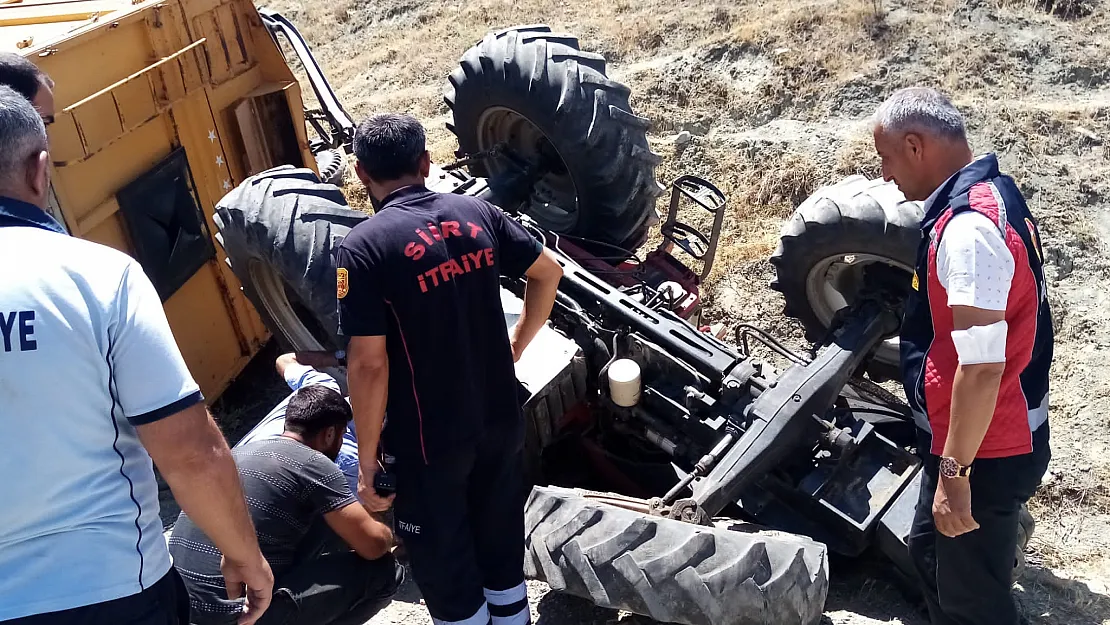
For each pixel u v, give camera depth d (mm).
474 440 2584
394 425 2584
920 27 7207
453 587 2764
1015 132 6066
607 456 3715
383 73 9516
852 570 3395
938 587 2795
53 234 1794
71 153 3787
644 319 3549
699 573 2637
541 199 4883
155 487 1978
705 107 7086
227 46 4723
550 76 4242
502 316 2623
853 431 3311
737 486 3041
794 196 6078
